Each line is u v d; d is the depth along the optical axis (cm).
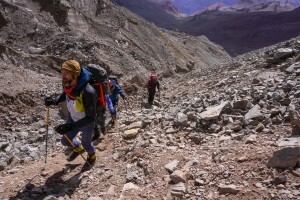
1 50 1551
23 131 993
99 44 2264
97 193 520
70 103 518
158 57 3138
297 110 620
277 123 622
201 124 690
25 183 583
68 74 480
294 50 1186
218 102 840
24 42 2080
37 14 2328
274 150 504
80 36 2275
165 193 478
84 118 500
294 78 857
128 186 513
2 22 2117
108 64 2098
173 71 2925
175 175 494
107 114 987
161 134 699
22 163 712
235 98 820
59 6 2397
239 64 1666
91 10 3105
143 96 1602
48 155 727
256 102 768
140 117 873
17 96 1125
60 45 2091
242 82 1062
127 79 1900
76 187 551
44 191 550
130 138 734
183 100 1204
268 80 920
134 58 2728
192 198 452
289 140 531
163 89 1920
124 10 3516
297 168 452
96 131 639
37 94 1197
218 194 448
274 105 703
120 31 2986
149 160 582
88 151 587
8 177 621
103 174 575
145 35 3300
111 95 883
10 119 1054
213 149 570
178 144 630
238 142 579
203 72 2097
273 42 12588
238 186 449
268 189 430
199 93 1228
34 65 1648
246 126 643
